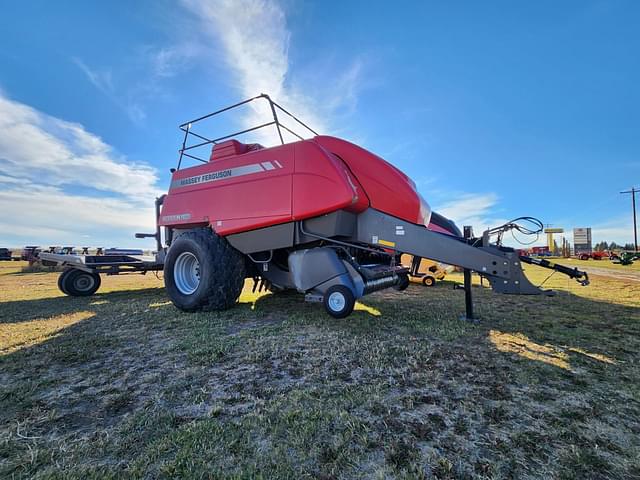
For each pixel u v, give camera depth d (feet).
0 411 6.12
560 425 5.57
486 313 14.92
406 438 5.19
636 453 4.82
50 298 21.02
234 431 5.39
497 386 7.10
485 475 4.36
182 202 17.29
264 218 14.46
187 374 7.86
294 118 16.99
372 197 14.73
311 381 7.41
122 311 15.90
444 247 12.92
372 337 10.93
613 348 9.70
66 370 8.16
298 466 4.55
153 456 4.75
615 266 64.03
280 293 21.88
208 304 15.23
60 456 4.78
